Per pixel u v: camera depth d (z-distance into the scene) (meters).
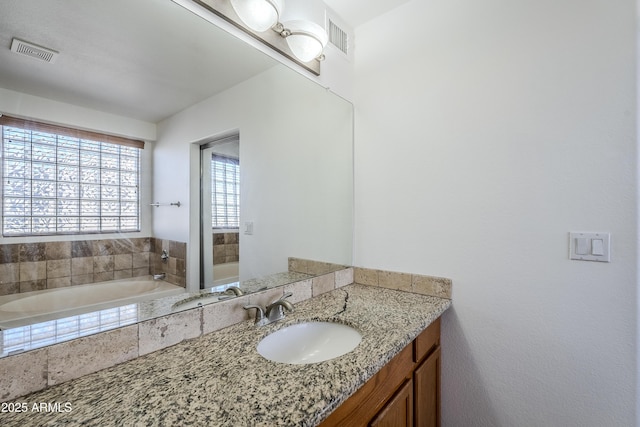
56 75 0.79
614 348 1.06
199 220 1.15
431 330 1.32
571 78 1.14
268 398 0.66
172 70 1.05
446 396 1.43
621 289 1.05
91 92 0.85
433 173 1.47
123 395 0.67
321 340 1.21
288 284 1.38
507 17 1.27
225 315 1.10
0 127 0.69
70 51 0.81
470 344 1.37
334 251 1.70
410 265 1.55
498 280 1.29
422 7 1.50
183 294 1.07
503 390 1.29
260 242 1.38
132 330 0.85
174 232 1.07
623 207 1.04
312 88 1.54
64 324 0.77
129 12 0.92
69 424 0.58
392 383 0.99
